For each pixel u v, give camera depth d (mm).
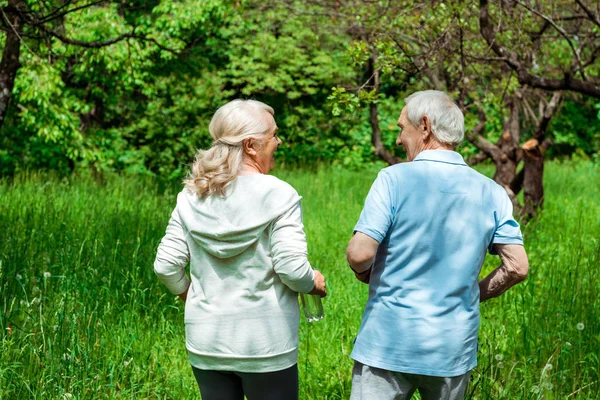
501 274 2527
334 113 5926
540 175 8867
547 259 6320
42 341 3793
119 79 12102
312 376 3926
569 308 4512
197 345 2533
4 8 6027
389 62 6305
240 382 2613
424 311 2391
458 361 2402
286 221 2453
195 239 2516
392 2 7273
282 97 17766
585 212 9445
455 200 2436
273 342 2480
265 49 15586
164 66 14289
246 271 2480
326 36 12906
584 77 6527
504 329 4441
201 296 2537
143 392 3639
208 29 12828
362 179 13555
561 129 19594
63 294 4355
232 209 2465
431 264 2412
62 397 3307
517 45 7059
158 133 15875
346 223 8734
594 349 4055
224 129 2549
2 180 10383
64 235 5949
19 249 5453
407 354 2385
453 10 6398
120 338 4086
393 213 2432
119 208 8602
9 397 3283
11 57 6930
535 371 3906
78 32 10117
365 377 2475
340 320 4793
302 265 2430
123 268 5230
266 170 2617
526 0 6676
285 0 12031
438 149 2527
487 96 7508
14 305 4316
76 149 11719
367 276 2562
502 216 2502
